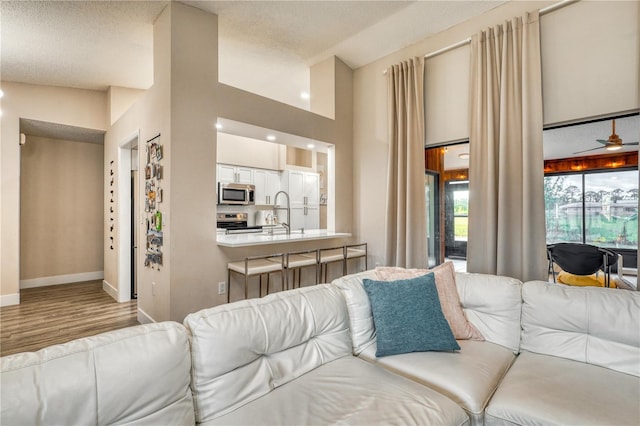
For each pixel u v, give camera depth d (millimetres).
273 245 3686
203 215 3041
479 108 3195
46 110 4367
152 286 3207
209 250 3090
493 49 3137
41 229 5242
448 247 3799
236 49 3900
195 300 2986
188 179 2939
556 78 2832
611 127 2730
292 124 3789
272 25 3395
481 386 1447
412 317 1776
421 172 3715
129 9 2867
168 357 1115
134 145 4184
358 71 4531
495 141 3100
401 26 3482
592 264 2730
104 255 5266
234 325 1342
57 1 2668
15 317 3680
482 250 3219
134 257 4434
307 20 3318
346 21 3352
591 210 2842
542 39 2898
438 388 1459
